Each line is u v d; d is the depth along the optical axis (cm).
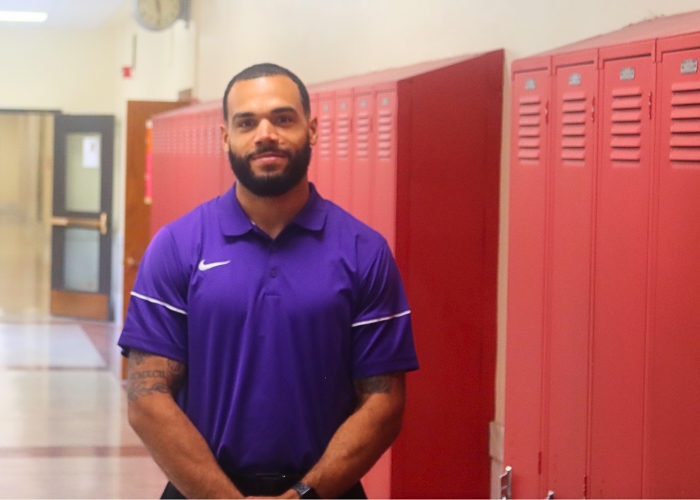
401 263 311
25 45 1062
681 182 205
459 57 337
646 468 216
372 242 205
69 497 414
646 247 216
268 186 196
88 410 581
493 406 328
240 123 200
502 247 322
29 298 1100
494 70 321
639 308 218
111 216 972
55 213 991
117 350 793
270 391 197
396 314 205
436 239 316
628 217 222
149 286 201
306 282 198
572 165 243
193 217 206
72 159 1002
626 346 223
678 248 206
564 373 247
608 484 229
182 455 193
